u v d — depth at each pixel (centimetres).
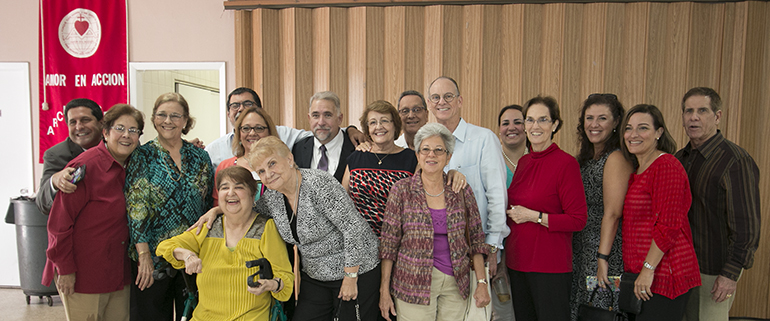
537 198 200
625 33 354
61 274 188
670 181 182
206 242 189
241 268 184
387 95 373
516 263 205
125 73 412
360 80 374
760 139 348
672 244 181
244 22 387
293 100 380
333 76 375
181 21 409
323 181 180
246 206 185
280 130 274
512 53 362
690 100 215
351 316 186
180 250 179
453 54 366
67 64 414
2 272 423
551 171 199
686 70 351
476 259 193
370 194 202
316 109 225
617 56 356
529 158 211
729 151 204
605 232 202
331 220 180
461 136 228
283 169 172
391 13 368
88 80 413
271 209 189
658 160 187
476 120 366
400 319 190
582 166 226
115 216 197
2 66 418
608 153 212
